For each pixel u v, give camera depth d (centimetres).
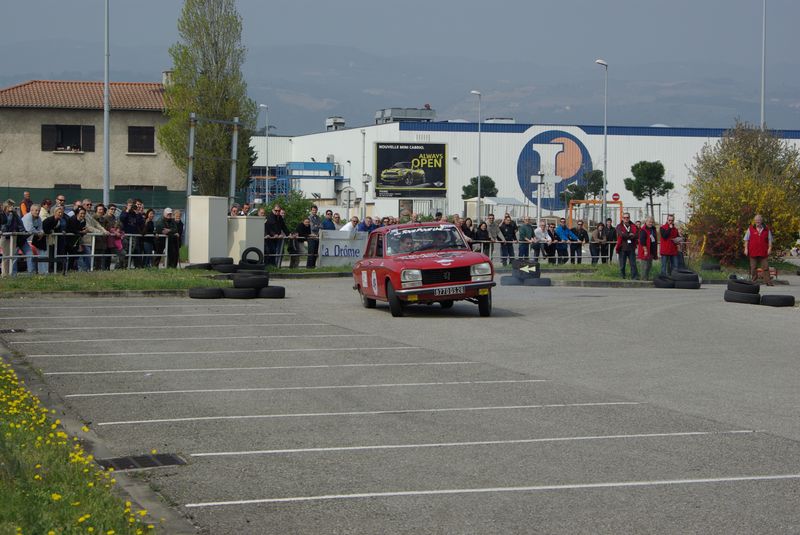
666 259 2992
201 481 718
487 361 1307
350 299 2233
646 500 668
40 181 5622
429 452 806
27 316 1766
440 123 9238
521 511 643
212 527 612
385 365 1270
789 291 2834
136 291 2172
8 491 609
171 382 1138
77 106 5619
